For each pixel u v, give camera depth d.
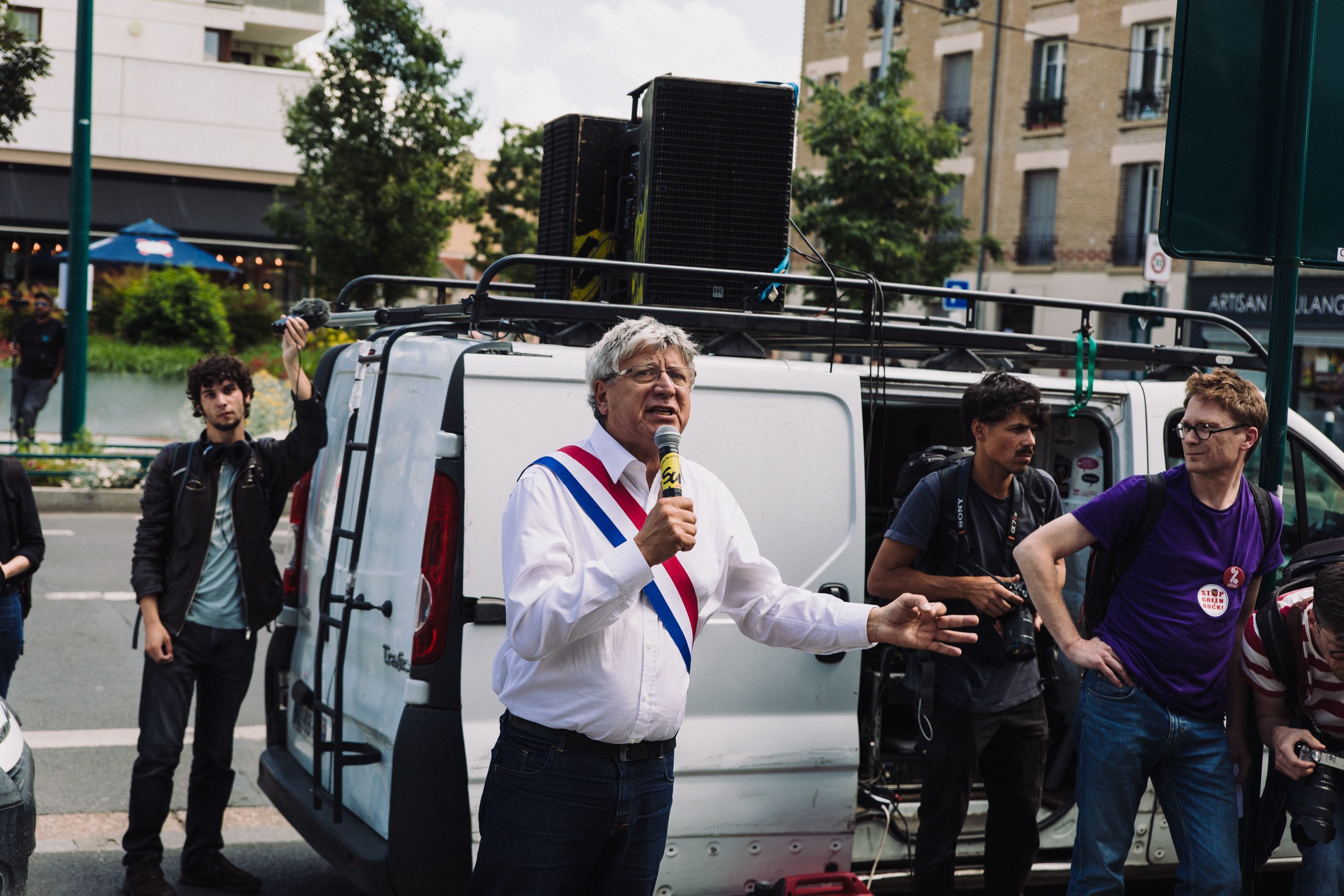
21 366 15.75
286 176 29.30
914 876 4.20
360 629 4.12
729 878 3.88
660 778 2.91
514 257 3.85
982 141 28.12
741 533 3.08
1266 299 21.41
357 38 19.34
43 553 5.03
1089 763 3.77
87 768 6.03
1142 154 25.23
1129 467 4.61
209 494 4.64
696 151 4.98
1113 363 5.33
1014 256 27.42
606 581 2.58
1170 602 3.66
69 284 14.67
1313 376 20.48
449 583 3.59
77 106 14.51
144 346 20.52
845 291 4.27
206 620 4.66
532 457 3.67
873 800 4.33
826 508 4.05
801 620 3.03
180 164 28.48
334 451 4.77
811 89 17.89
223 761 4.77
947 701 4.10
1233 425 3.56
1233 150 3.63
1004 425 3.98
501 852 2.85
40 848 5.07
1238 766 3.77
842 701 4.01
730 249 5.04
